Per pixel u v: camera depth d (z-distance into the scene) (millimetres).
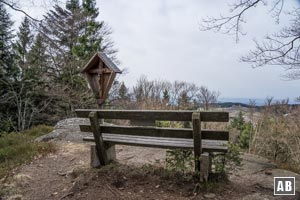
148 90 17500
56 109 15133
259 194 3047
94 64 6387
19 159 4734
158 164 3959
